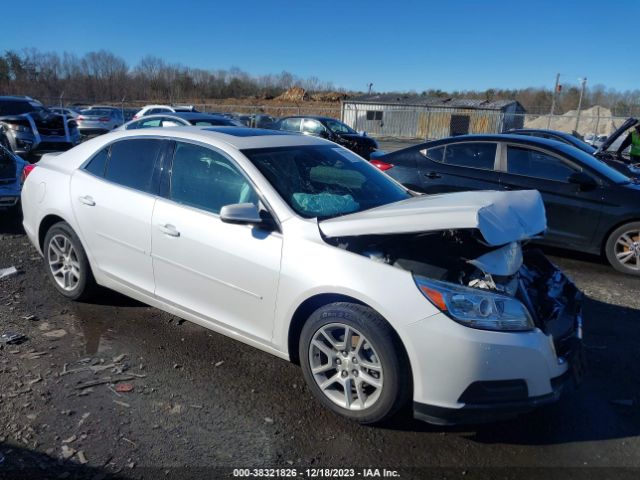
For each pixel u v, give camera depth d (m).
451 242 3.37
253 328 3.49
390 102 39.28
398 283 2.91
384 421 3.16
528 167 6.78
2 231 7.21
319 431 3.06
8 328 4.16
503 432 3.11
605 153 10.45
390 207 3.51
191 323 4.39
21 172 7.60
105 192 4.25
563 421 3.24
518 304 2.92
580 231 6.42
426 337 2.80
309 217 3.41
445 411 2.83
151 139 4.19
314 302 3.25
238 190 3.63
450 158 7.29
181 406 3.25
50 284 5.15
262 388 3.48
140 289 4.10
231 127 4.45
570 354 3.12
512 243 3.30
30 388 3.36
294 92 62.66
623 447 3.01
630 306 5.18
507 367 2.79
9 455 2.74
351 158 4.42
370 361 3.03
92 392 3.35
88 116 26.52
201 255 3.63
